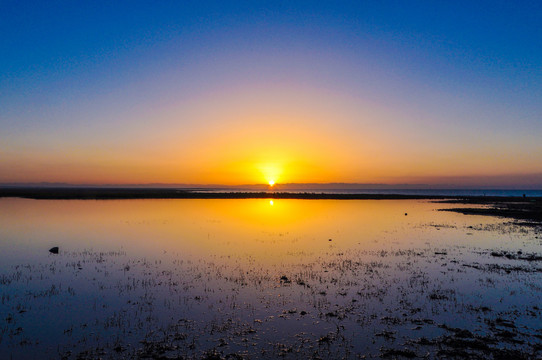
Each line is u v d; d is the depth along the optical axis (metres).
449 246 25.95
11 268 19.30
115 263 20.36
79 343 10.52
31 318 12.35
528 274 18.00
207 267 19.36
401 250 24.36
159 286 15.93
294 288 15.60
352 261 20.86
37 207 63.28
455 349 10.08
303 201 89.06
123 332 11.24
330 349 10.16
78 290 15.41
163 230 33.97
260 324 11.83
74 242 27.36
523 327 11.52
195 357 9.73
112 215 48.84
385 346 10.30
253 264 20.06
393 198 106.50
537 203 77.50
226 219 44.12
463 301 13.97
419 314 12.66
